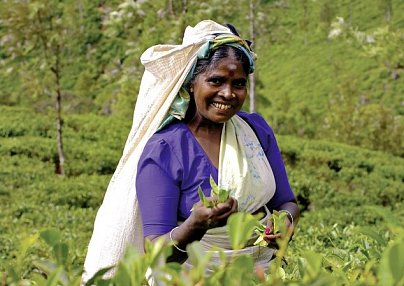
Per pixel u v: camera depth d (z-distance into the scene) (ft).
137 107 10.41
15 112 106.01
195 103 10.01
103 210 10.39
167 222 9.51
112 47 248.52
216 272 5.55
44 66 73.36
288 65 263.08
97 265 10.19
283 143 87.45
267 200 10.04
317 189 66.64
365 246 9.94
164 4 64.80
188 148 9.81
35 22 72.18
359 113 127.24
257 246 9.52
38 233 5.99
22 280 6.20
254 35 77.30
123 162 10.40
